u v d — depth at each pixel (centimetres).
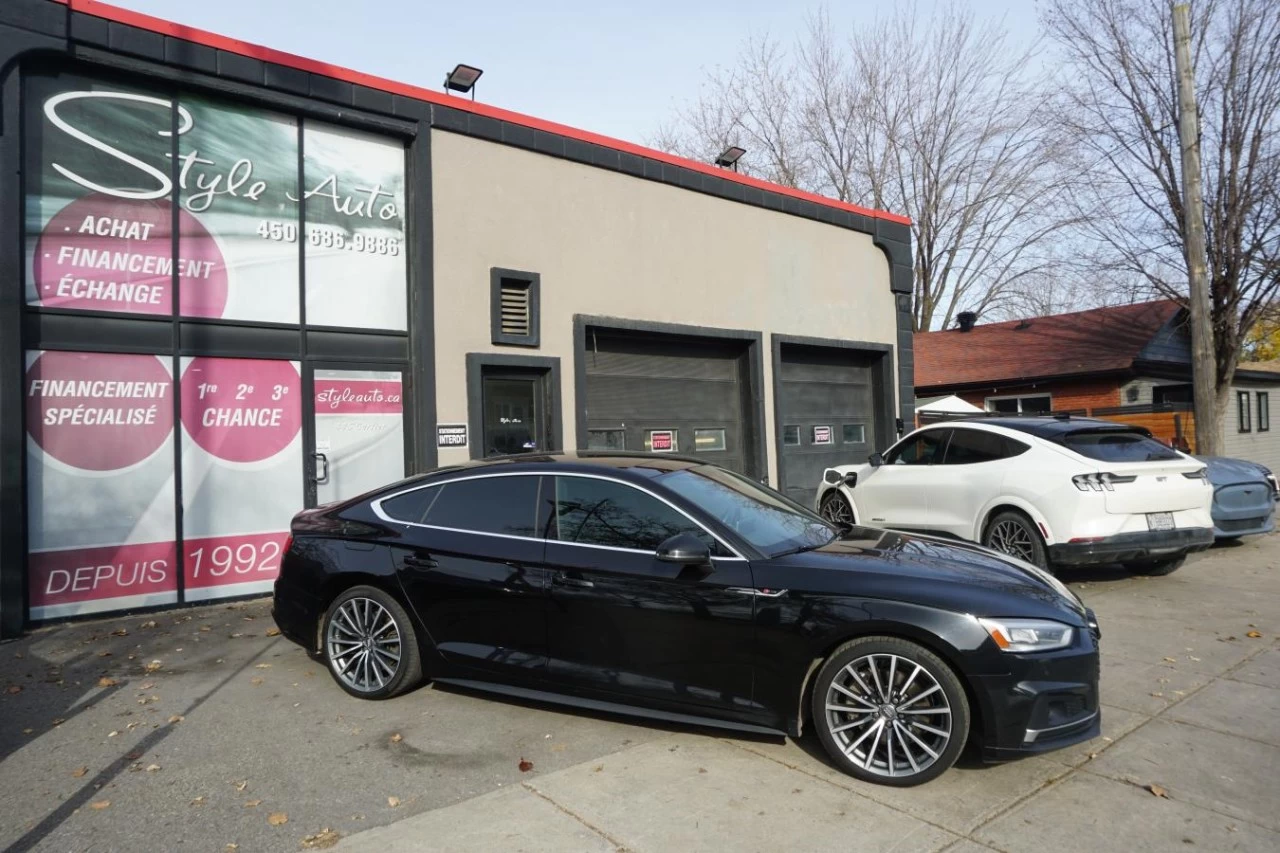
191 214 758
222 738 455
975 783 395
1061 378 2022
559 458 517
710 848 338
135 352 724
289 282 811
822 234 1313
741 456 1215
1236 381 2194
